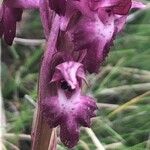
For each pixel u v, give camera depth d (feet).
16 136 0.47
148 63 0.53
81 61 0.27
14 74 0.54
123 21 0.26
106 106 0.50
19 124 0.47
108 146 0.47
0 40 0.53
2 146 0.45
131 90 0.52
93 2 0.25
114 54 0.54
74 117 0.26
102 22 0.25
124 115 0.49
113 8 0.25
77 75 0.26
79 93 0.27
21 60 0.55
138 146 0.46
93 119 0.49
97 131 0.49
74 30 0.25
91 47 0.25
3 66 0.54
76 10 0.25
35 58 0.52
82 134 0.48
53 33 0.27
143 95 0.50
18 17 0.28
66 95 0.27
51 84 0.27
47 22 0.28
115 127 0.49
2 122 0.48
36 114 0.31
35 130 0.32
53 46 0.27
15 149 0.47
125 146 0.46
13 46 0.55
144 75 0.53
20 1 0.27
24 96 0.51
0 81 0.50
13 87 0.52
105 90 0.51
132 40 0.55
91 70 0.25
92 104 0.27
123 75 0.52
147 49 0.54
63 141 0.26
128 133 0.48
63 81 0.27
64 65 0.26
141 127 0.48
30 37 0.58
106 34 0.25
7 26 0.28
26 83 0.53
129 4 0.25
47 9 0.28
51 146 0.32
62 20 0.25
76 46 0.25
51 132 0.31
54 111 0.26
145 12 0.56
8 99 0.52
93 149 0.47
